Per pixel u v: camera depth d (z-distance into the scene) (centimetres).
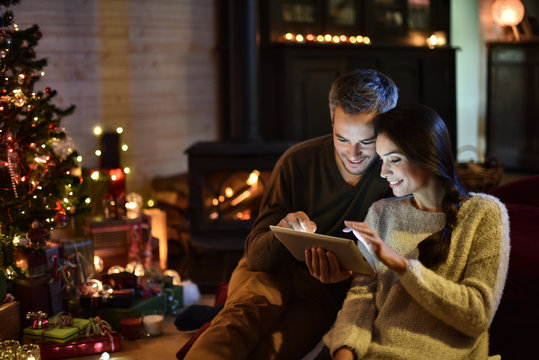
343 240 157
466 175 405
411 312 158
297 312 207
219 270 366
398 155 161
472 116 605
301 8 508
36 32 281
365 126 188
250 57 371
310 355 208
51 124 288
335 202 212
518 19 566
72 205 300
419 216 167
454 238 159
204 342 183
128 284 299
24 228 273
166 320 302
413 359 153
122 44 440
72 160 297
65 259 292
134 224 339
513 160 570
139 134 456
